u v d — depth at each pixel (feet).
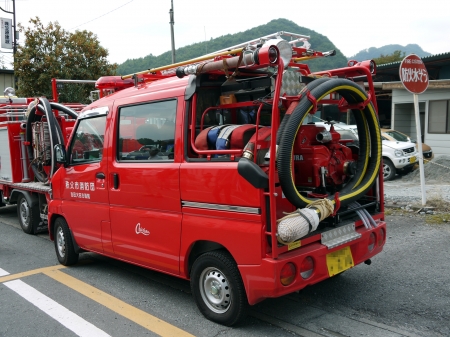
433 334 12.51
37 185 26.09
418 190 33.14
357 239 13.91
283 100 12.26
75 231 19.24
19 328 13.97
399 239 21.84
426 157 45.93
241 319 13.05
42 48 61.05
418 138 27.40
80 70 60.03
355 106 13.98
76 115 24.16
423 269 17.66
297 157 13.53
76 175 18.79
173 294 16.56
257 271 11.92
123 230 16.44
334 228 13.43
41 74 58.54
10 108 32.63
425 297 15.05
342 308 14.49
